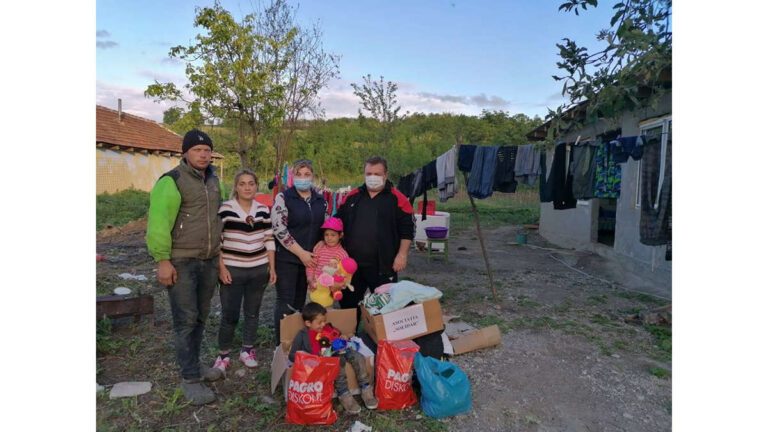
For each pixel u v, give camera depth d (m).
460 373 3.27
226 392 3.50
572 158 5.38
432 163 6.37
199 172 3.25
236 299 3.68
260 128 11.16
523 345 4.47
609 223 11.23
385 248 3.95
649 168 4.92
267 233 3.74
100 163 19.55
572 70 4.23
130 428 2.97
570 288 6.81
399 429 3.01
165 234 3.05
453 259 9.20
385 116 18.80
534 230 13.56
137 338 4.45
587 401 3.46
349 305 4.16
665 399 3.50
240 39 10.13
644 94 6.18
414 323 3.60
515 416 3.23
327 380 3.04
